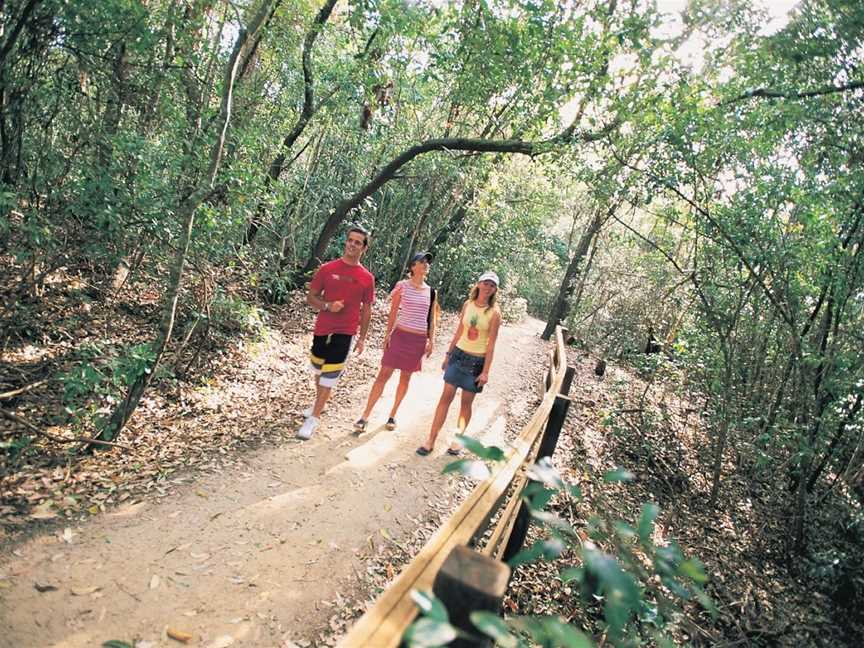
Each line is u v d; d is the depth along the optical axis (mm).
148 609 2699
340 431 5207
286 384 6465
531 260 20766
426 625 925
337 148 11102
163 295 6637
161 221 4914
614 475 1446
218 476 4035
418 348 5133
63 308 5766
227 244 6113
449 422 6070
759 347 7715
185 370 5723
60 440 3650
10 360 4840
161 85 5367
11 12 4184
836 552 5348
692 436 8242
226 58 6453
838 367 5652
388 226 14320
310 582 3145
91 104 5211
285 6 7426
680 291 9383
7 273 5523
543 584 3977
